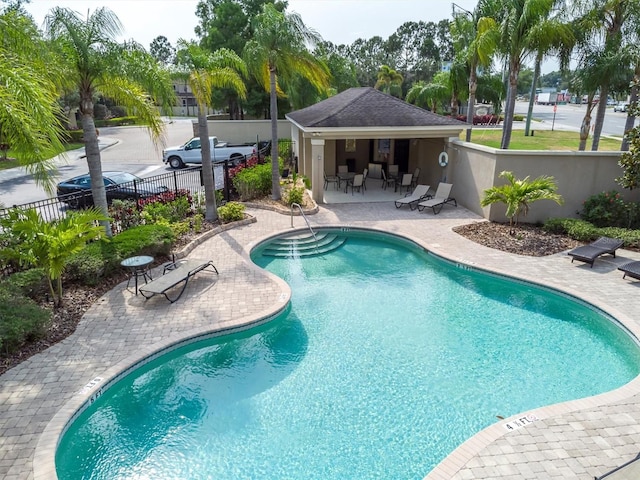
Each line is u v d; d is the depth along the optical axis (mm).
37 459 5988
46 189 8898
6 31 8961
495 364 8820
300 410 7598
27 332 8367
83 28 11266
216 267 12680
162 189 18125
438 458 6586
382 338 9789
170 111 12992
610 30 17922
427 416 7422
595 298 10594
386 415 7457
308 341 9695
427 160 22953
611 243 12961
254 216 17531
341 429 7168
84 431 7113
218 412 7578
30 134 8094
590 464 5859
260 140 35906
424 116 19828
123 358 8305
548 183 14656
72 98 40125
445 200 18375
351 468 6410
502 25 18812
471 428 7160
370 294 11906
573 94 19938
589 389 8070
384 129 18719
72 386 7512
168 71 14094
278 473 6348
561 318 10586
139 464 6512
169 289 11188
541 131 41656
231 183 20047
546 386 8164
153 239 12578
